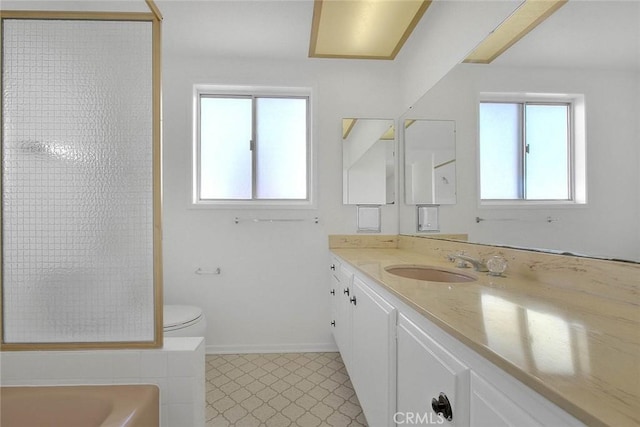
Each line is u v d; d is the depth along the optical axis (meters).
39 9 1.03
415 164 2.28
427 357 0.83
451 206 1.78
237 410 1.72
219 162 2.64
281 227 2.51
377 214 2.57
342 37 2.16
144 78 1.05
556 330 0.66
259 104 2.66
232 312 2.48
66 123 1.04
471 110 1.57
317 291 2.53
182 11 1.94
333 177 2.54
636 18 0.81
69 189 1.03
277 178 2.68
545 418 0.46
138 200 1.05
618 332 0.65
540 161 1.13
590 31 0.94
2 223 1.01
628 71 0.82
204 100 2.64
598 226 0.91
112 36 1.05
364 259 1.84
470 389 0.65
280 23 2.06
